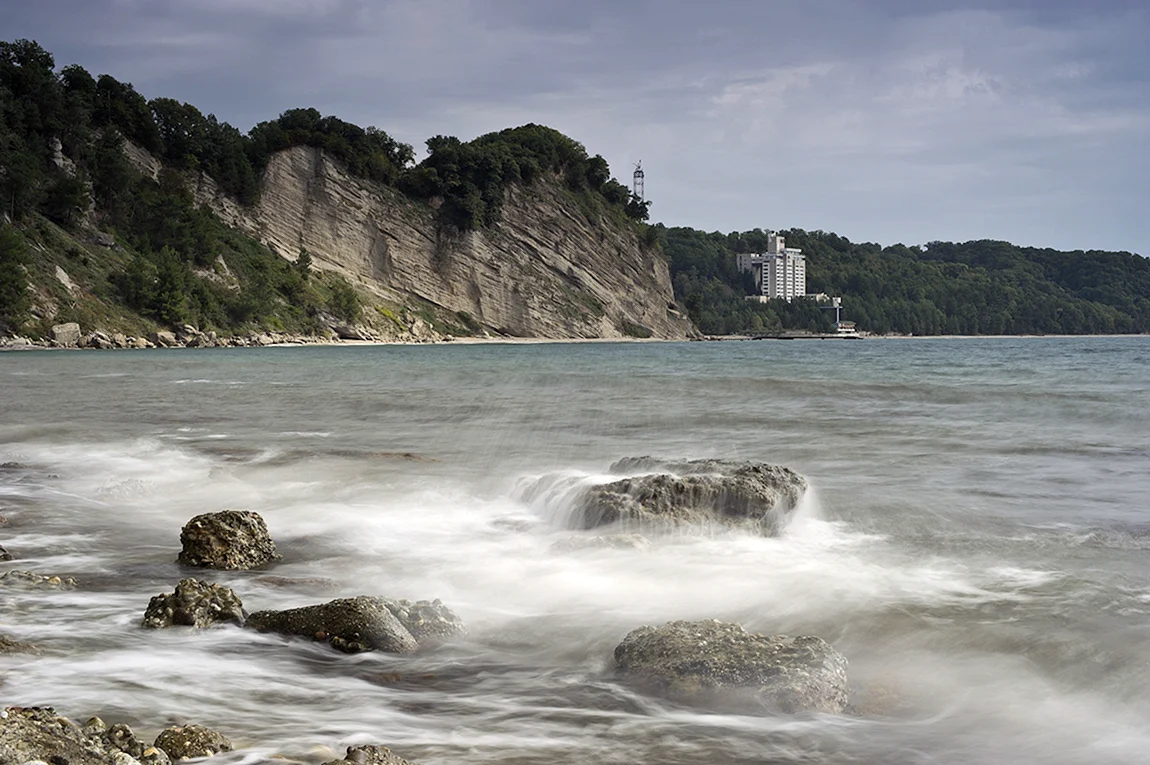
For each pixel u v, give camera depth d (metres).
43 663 6.91
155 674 6.72
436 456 19.05
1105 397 31.45
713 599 8.80
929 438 21.52
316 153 178.62
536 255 191.25
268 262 161.12
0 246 110.88
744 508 11.70
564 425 24.81
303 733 5.67
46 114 145.88
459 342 174.38
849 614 8.20
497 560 10.37
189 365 66.19
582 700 6.36
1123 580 9.23
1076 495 14.31
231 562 10.12
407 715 6.05
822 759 5.43
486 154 188.00
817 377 47.78
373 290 175.12
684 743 5.64
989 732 5.83
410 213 181.75
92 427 24.61
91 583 9.45
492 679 6.77
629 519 11.52
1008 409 28.38
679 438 21.91
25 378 48.50
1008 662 7.00
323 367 63.16
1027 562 10.09
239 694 6.37
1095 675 6.71
